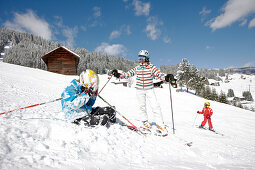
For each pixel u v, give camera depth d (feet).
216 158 8.26
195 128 19.34
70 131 7.24
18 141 5.37
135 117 17.75
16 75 37.68
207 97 172.04
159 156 7.34
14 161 4.16
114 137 8.02
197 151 9.07
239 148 11.43
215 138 14.44
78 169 4.54
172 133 12.37
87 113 9.12
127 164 5.71
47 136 6.59
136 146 7.98
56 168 4.31
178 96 74.64
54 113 10.69
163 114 28.89
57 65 76.54
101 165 5.16
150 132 10.70
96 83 8.88
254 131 22.62
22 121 7.34
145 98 11.71
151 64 11.64
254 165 7.43
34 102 14.76
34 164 4.24
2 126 6.21
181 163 6.71
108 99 36.09
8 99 13.52
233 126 24.93
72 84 8.48
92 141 6.89
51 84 38.09
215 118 31.12
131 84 184.24
